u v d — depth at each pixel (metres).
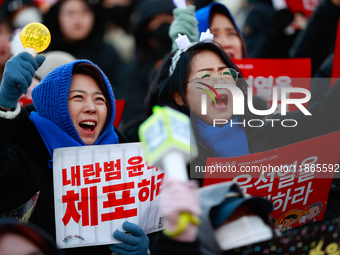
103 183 6.57
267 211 4.63
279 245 4.60
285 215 6.70
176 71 7.58
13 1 15.73
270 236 4.56
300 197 6.70
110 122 7.53
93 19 14.95
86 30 14.89
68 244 6.43
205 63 7.54
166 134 3.33
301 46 11.86
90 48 14.97
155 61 14.11
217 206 4.53
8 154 6.67
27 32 6.46
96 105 7.35
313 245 4.68
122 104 9.63
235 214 4.62
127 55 17.00
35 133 7.10
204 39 7.92
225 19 10.91
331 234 4.75
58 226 6.44
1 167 6.30
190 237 3.89
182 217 3.32
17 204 6.73
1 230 3.69
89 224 6.49
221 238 4.46
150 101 8.09
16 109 6.23
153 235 7.08
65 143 7.05
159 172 6.70
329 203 7.66
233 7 17.50
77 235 6.45
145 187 6.65
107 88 7.47
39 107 7.27
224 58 7.64
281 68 9.88
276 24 13.58
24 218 5.64
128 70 14.39
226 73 7.56
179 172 3.34
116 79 14.71
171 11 13.91
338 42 9.33
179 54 7.74
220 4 10.87
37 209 6.77
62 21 14.82
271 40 13.69
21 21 15.65
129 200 6.60
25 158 6.87
